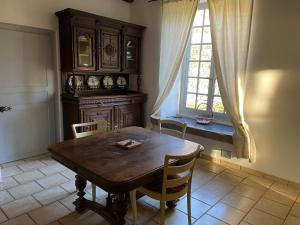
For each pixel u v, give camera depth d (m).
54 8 3.46
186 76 4.04
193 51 3.89
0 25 3.08
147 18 4.23
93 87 4.07
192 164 1.93
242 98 3.15
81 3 3.74
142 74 4.48
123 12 4.38
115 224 1.91
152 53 4.25
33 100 3.54
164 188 1.83
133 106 4.29
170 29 3.76
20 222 2.14
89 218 2.22
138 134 2.60
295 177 2.92
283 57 2.84
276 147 3.03
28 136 3.56
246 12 2.96
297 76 2.77
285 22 2.78
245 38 3.00
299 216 2.37
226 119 3.68
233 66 3.13
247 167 3.30
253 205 2.53
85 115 3.56
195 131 3.50
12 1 3.07
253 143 3.16
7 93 3.27
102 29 3.70
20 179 2.91
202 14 3.71
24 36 3.33
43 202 2.45
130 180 1.57
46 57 3.59
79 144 2.21
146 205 2.48
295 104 2.83
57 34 3.55
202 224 2.21
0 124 3.26
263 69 3.00
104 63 3.81
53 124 3.83
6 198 2.50
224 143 3.48
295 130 2.86
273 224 2.24
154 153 2.05
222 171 3.33
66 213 2.29
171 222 2.22
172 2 3.67
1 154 3.32
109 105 3.85
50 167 3.26
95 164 1.79
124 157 1.94
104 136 2.49
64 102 3.72
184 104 4.15
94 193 2.43
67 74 3.77
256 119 3.13
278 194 2.76
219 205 2.52
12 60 3.26
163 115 4.12
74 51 3.40
